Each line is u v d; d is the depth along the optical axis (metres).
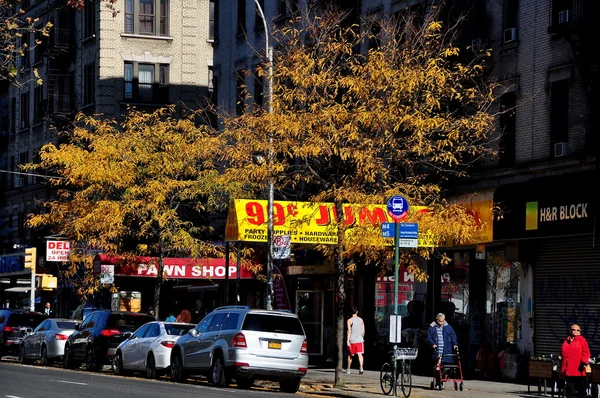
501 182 37.34
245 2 55.41
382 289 43.97
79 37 74.94
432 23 33.66
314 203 33.91
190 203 54.00
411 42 35.56
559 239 34.34
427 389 31.39
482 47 37.59
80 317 55.31
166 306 63.56
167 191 45.62
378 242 32.00
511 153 37.31
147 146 46.62
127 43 71.81
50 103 75.75
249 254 47.12
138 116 49.16
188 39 73.19
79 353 41.34
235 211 38.31
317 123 31.89
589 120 33.28
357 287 45.66
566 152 34.16
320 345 48.78
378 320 44.19
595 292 32.69
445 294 40.47
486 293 38.12
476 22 38.56
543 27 35.72
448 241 36.94
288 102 35.69
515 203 34.47
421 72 31.91
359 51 44.75
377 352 43.78
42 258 74.56
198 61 73.56
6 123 88.06
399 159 32.97
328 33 37.34
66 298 73.06
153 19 72.50
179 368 33.53
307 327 50.03
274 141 32.59
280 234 37.06
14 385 27.58
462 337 39.12
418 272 33.88
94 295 63.22
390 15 42.88
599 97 33.34
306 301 50.41
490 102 35.22
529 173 35.84
